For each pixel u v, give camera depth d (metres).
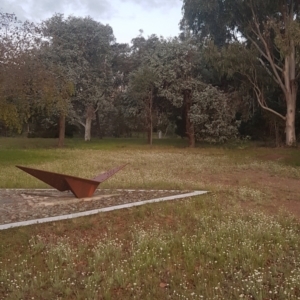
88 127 39.72
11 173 13.75
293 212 8.53
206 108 31.50
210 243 6.32
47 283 4.96
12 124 22.42
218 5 27.95
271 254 5.98
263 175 15.13
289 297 4.52
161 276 5.21
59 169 15.42
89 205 8.41
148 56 35.44
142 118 38.06
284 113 31.19
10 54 20.22
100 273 5.18
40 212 7.80
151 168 16.36
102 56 37.06
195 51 32.53
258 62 29.91
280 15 28.42
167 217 7.80
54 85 24.36
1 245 6.04
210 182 12.88
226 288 4.85
